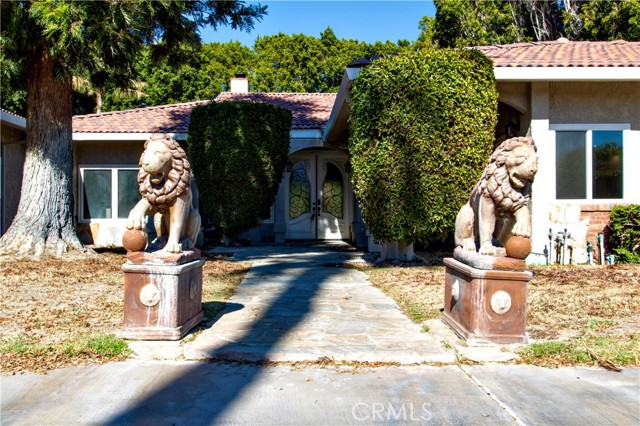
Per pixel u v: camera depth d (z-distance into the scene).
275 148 13.25
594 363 3.99
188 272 4.77
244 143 12.91
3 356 4.02
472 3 26.58
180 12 11.07
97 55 9.49
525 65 9.21
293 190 17.25
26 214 10.40
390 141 8.79
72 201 11.05
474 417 3.06
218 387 3.52
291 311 5.88
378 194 8.90
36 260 9.79
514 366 3.96
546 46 12.01
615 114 9.91
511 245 4.34
